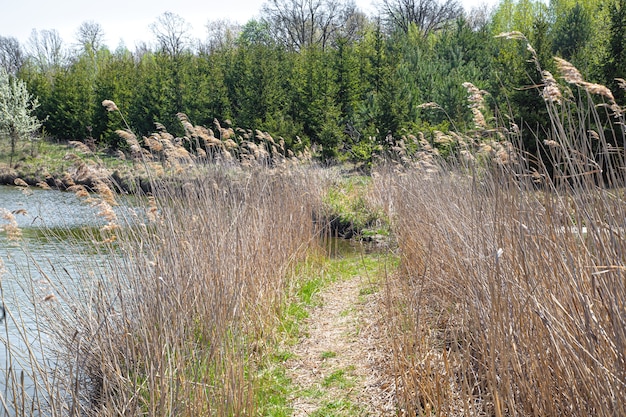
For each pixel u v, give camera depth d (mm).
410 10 46188
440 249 6086
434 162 8586
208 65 30438
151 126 28719
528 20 34375
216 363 4738
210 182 7148
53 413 3561
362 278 9031
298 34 48406
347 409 4758
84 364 4445
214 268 5594
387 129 20203
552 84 3143
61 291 5750
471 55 26781
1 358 5258
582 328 3014
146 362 4102
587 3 27406
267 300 6695
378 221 13078
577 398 3123
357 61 26250
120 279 5414
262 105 24484
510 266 3729
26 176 24453
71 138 34938
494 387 3350
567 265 3295
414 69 24703
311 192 11586
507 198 3812
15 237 4957
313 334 6629
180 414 4156
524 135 13062
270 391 5199
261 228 7168
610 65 13758
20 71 45812
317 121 22922
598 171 3150
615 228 3014
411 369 4344
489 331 3645
